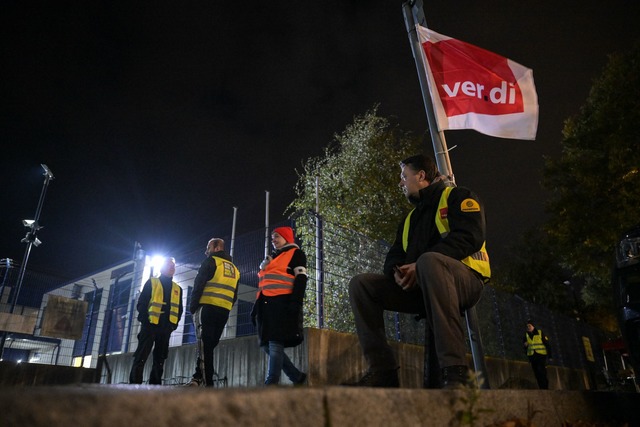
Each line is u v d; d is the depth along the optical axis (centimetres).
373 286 284
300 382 503
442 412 141
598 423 246
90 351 1030
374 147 1198
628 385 1460
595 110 1595
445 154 522
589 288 2431
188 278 911
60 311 767
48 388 85
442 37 580
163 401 74
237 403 85
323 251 685
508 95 561
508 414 173
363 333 273
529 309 1405
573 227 1597
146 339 615
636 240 401
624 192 1434
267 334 478
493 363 939
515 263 2934
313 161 1221
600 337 2152
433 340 271
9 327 712
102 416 67
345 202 1132
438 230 288
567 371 1475
